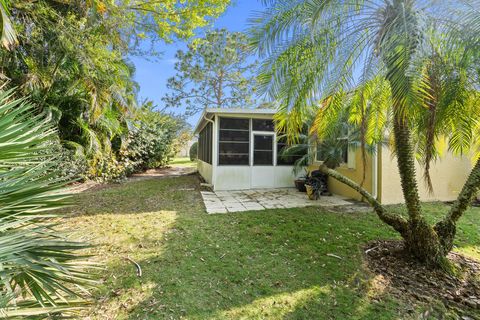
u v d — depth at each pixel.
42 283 1.34
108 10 5.77
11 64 5.76
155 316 2.30
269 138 9.01
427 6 2.75
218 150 8.51
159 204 6.48
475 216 5.58
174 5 7.02
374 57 2.92
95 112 6.86
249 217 5.30
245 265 3.27
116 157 10.43
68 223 4.82
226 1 6.96
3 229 1.29
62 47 5.66
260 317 2.33
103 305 2.43
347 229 4.60
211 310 2.40
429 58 2.70
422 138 3.63
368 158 6.68
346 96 3.61
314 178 7.59
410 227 3.41
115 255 3.49
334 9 2.85
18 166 1.62
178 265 3.24
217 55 15.75
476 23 2.58
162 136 15.11
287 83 3.34
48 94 6.75
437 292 2.81
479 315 2.47
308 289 2.78
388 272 3.16
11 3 4.47
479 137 3.86
